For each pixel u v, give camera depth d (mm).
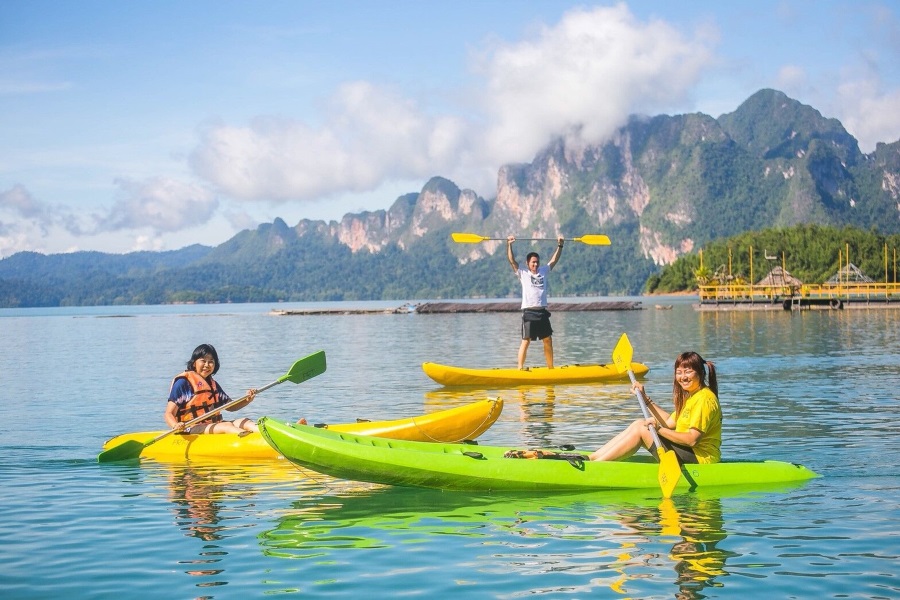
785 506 5910
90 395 13680
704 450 6711
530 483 6441
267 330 42250
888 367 16094
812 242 127812
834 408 10680
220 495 6543
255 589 4391
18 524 5711
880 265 118438
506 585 4383
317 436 6574
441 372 14008
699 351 20766
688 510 5859
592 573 4547
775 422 9648
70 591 4402
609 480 6512
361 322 50750
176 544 5223
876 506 5852
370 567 4715
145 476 7270
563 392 13094
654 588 4309
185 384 8422
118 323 62750
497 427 9688
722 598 4160
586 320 45375
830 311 53406
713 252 140750
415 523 5645
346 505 6184
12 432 9773
